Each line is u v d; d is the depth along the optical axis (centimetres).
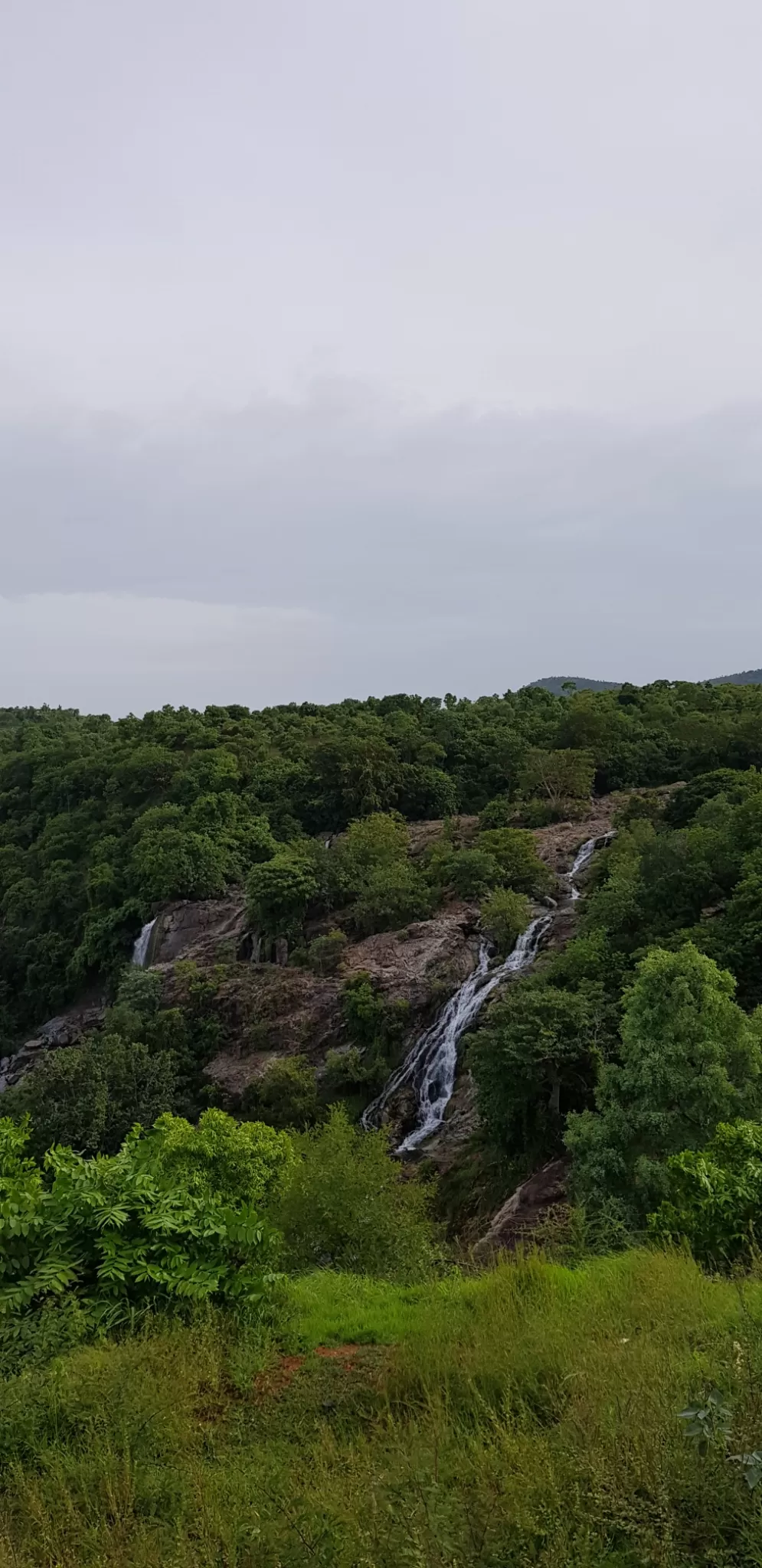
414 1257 1304
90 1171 854
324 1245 1322
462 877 4444
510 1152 2502
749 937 2677
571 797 5925
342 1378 682
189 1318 754
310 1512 475
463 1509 455
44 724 10919
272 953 4412
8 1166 902
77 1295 757
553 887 4356
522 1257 887
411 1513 442
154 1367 666
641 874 3428
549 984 2986
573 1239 1131
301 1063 3509
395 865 4656
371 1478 496
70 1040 4894
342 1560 436
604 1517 441
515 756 6712
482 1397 604
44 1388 628
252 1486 527
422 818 6400
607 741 6469
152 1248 787
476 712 8181
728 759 5906
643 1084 1667
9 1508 529
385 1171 1565
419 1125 3184
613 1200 1543
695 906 3148
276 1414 629
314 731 7556
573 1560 423
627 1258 905
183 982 4231
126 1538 492
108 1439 570
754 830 3322
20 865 6788
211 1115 1605
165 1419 600
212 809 5753
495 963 3772
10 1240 768
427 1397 612
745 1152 1066
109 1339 704
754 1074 1725
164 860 5184
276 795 6272
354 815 6144
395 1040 3547
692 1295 731
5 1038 5450
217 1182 1478
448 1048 3312
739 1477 436
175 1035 3884
